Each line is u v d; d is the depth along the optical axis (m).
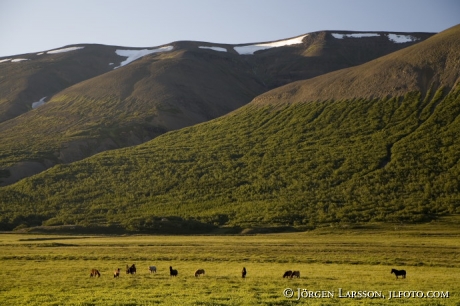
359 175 164.62
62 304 37.31
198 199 164.88
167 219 138.50
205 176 184.25
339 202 148.00
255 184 171.25
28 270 58.44
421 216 130.12
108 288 44.97
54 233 131.88
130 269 55.06
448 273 56.00
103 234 129.88
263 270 58.31
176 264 65.25
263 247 85.88
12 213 157.00
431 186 149.00
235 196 163.88
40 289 44.62
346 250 80.00
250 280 49.50
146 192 175.12
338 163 176.62
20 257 72.06
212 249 83.38
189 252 79.19
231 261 68.38
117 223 139.38
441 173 155.38
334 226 127.44
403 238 102.62
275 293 41.88
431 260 67.19
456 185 146.00
